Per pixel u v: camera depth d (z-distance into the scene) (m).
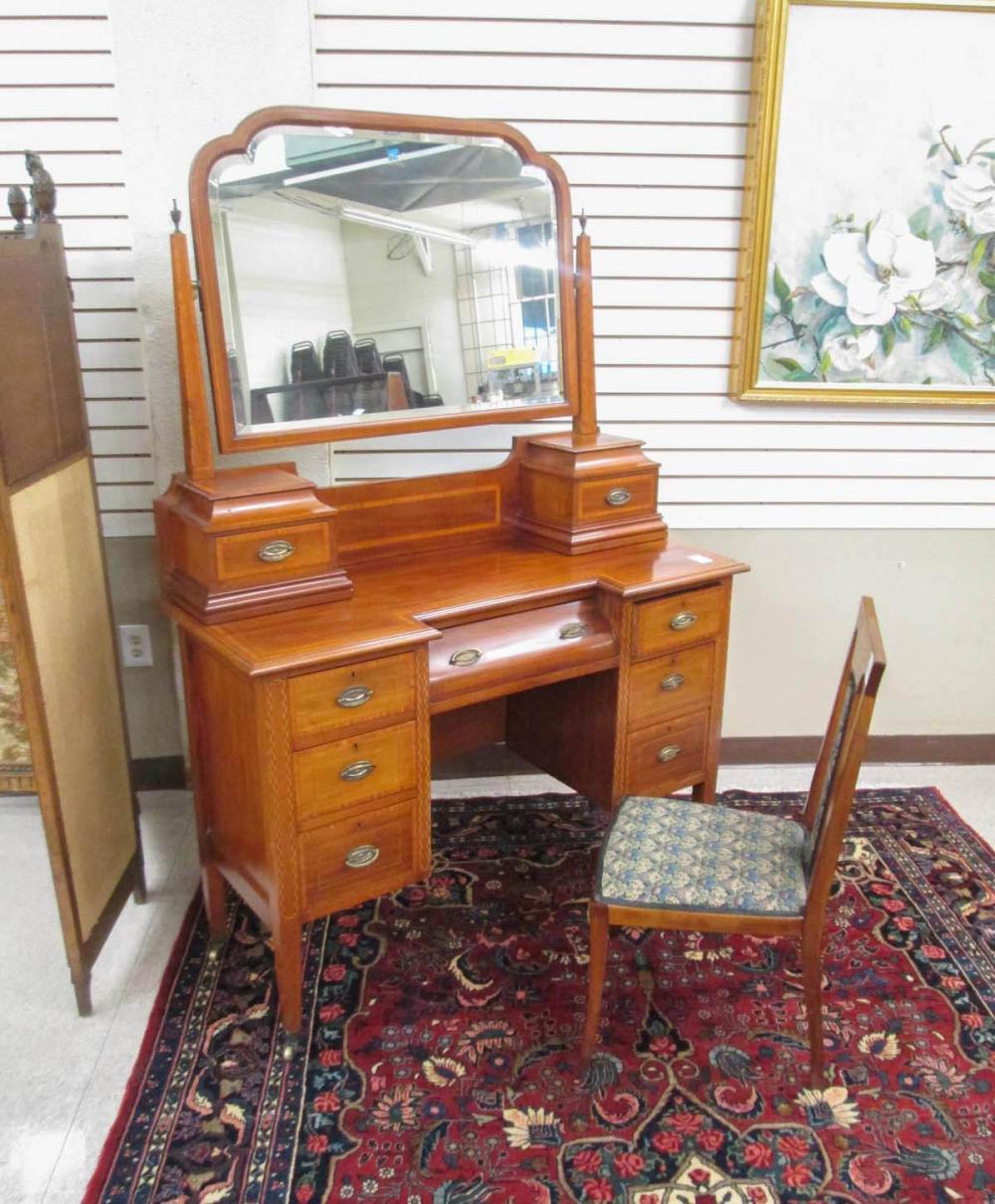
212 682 1.95
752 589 2.85
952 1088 1.83
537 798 2.79
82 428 2.06
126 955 2.18
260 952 2.17
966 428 2.78
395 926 2.26
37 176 1.91
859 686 1.65
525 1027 1.97
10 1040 1.94
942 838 2.63
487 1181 1.64
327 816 1.86
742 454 2.74
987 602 2.93
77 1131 1.74
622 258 2.55
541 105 2.42
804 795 2.82
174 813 2.71
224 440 2.01
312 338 2.10
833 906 2.35
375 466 2.57
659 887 1.77
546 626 2.14
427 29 2.34
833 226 2.54
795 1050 1.92
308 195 2.04
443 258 2.22
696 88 2.45
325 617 1.94
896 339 2.65
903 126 2.48
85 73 2.27
